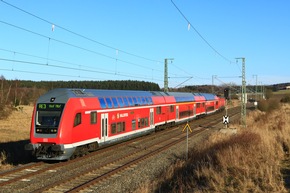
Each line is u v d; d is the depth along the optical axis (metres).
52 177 16.25
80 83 105.19
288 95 114.75
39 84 115.62
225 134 31.50
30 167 18.39
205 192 12.28
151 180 16.22
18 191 13.84
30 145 19.67
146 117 32.03
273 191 11.48
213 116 66.44
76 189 13.86
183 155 22.62
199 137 33.41
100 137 23.08
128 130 27.78
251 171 14.57
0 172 16.95
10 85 70.81
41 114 19.89
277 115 58.78
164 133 36.38
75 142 20.12
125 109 27.17
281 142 22.14
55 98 20.14
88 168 18.38
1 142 26.69
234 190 12.23
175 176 16.28
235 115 69.75
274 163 15.52
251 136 22.14
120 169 18.14
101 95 24.12
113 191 14.22
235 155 16.89
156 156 22.61
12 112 52.47
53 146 19.09
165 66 52.41
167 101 38.78
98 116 22.83
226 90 37.69
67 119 19.66
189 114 48.91
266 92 130.00
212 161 17.39
